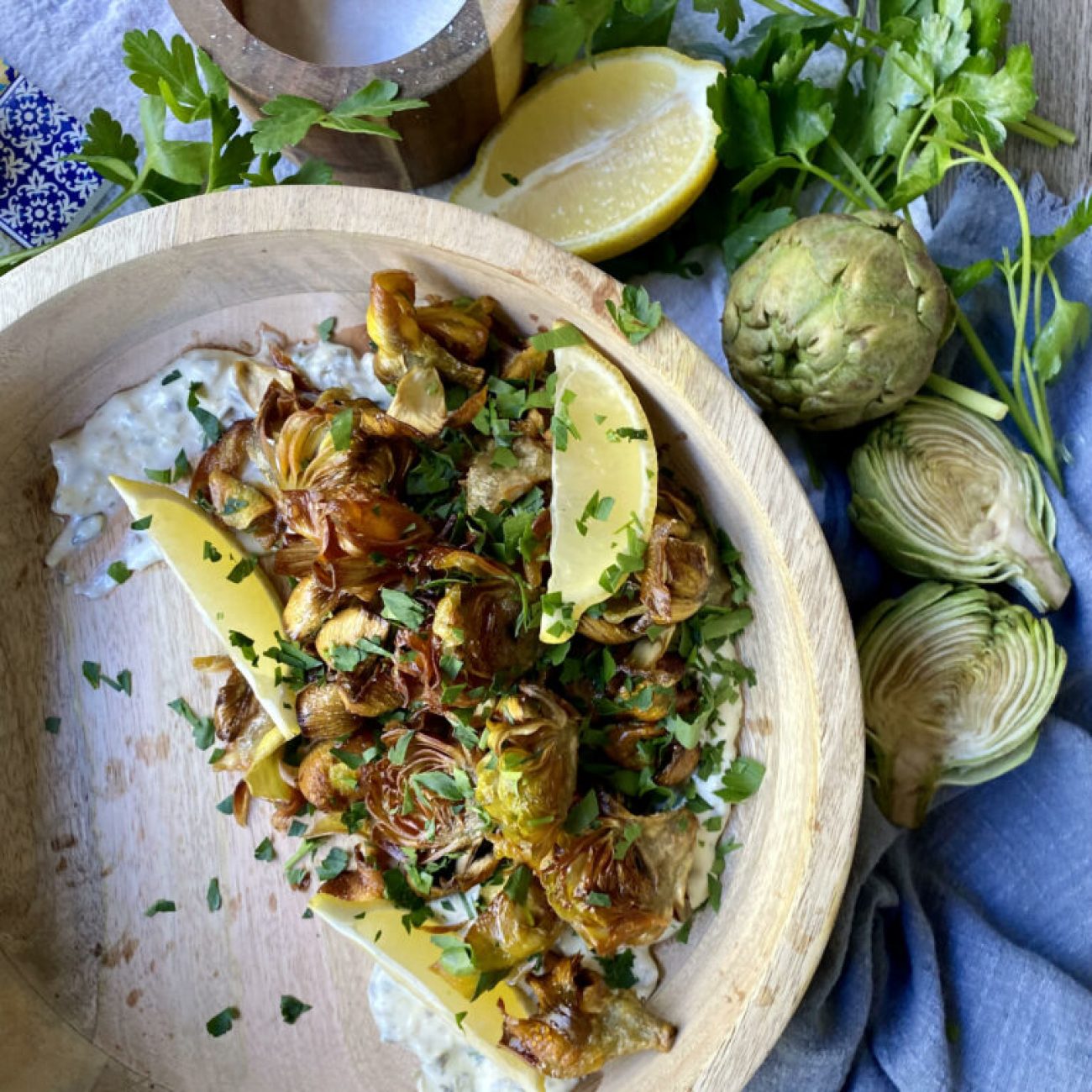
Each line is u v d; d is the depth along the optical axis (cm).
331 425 29
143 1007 33
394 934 30
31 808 33
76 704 33
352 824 31
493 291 30
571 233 34
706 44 36
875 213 30
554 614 28
